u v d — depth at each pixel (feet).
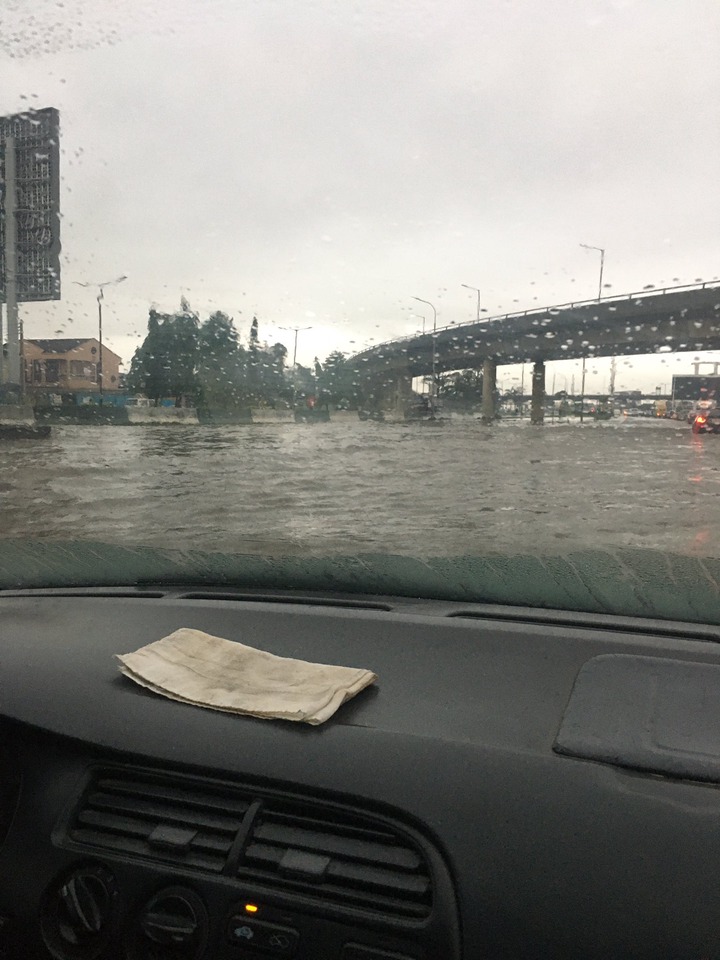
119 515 17.58
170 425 55.52
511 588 8.03
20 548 10.23
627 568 8.75
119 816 5.02
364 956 4.19
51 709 5.58
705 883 4.00
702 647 6.57
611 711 5.32
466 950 4.07
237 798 4.86
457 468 29.99
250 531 15.48
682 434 57.26
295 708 5.37
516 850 4.27
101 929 4.66
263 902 4.40
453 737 5.09
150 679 5.93
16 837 5.10
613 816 4.38
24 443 42.78
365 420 67.92
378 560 9.10
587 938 3.93
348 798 4.60
